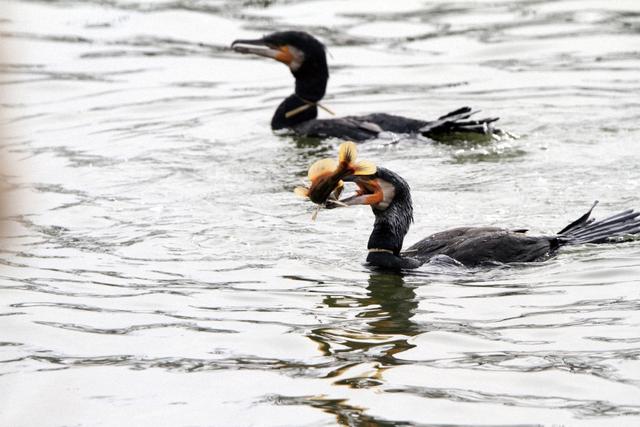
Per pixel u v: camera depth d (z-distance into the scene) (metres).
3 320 11.70
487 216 14.63
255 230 14.41
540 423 9.23
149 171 16.92
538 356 10.47
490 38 23.52
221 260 13.41
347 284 12.57
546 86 20.80
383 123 18.47
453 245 13.27
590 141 17.62
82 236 14.30
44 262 13.41
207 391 10.02
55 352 10.92
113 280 12.81
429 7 25.69
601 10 24.91
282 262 13.31
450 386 9.94
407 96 20.69
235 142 18.44
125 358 10.74
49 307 12.05
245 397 9.86
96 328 11.47
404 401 9.69
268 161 17.38
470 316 11.51
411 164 16.84
